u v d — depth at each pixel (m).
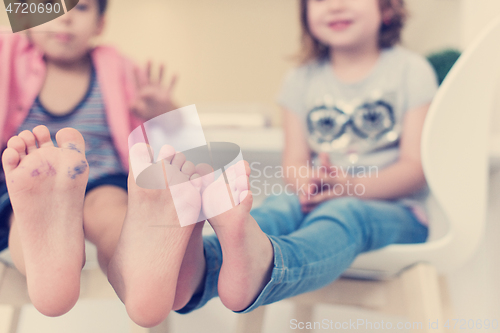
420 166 0.62
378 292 0.57
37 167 0.41
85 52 0.84
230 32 1.36
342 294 0.58
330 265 0.45
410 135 0.68
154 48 1.37
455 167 0.48
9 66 0.75
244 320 0.67
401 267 0.54
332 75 0.84
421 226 0.55
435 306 0.49
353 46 0.84
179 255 0.40
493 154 0.60
